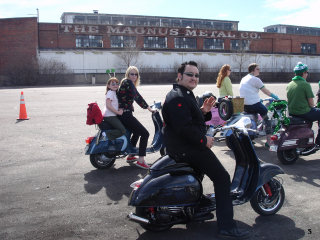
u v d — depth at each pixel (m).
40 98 20.81
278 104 7.10
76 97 21.36
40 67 47.88
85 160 6.96
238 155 4.14
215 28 66.44
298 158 6.97
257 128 7.67
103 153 6.25
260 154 7.30
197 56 56.78
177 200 3.59
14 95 23.69
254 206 4.15
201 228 3.97
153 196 3.52
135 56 52.88
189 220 3.72
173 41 58.78
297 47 65.44
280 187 4.29
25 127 10.69
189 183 3.64
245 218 4.23
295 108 6.61
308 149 6.78
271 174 4.07
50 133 9.73
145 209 3.63
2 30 48.41
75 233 3.89
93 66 51.59
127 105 6.13
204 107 3.82
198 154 3.61
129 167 6.47
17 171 6.22
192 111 3.54
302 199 4.80
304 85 6.50
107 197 4.97
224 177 3.67
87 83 50.41
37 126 10.86
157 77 52.31
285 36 64.38
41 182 5.63
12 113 13.83
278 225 4.03
